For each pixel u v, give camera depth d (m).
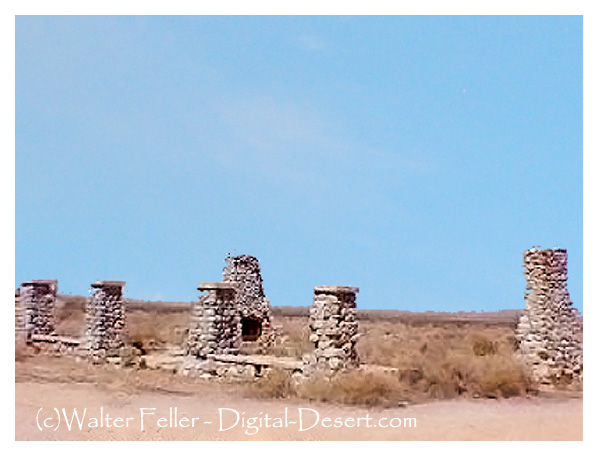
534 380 19.83
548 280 21.75
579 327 21.66
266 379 19.22
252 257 29.61
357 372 18.55
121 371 21.81
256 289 29.45
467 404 16.52
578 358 21.16
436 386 17.98
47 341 27.30
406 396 17.38
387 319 58.75
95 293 25.08
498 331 41.75
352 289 19.25
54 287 29.47
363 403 16.52
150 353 27.45
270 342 29.22
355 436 12.96
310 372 18.50
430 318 63.38
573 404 16.89
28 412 14.58
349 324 19.06
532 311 21.78
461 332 41.22
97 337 24.55
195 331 22.55
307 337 27.64
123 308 25.55
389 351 26.55
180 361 23.12
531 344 21.47
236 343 22.92
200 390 18.73
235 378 20.72
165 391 18.39
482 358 21.67
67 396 16.84
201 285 22.70
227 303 22.84
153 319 44.56
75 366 22.88
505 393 18.09
